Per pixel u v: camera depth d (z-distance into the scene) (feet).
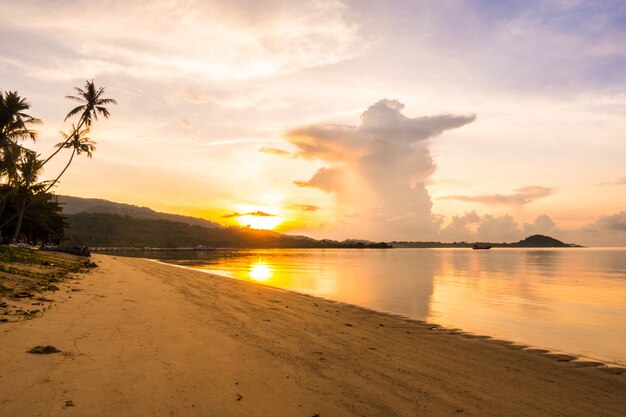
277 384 24.23
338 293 98.58
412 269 222.07
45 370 22.06
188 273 123.75
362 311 66.54
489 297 97.86
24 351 24.81
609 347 47.47
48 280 61.46
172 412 18.88
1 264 68.49
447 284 131.54
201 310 49.26
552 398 27.09
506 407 24.29
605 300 94.68
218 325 40.40
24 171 158.92
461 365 33.91
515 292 110.52
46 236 258.37
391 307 75.82
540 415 23.62
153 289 67.82
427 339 45.37
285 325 44.50
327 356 32.19
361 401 22.85
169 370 24.56
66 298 46.47
